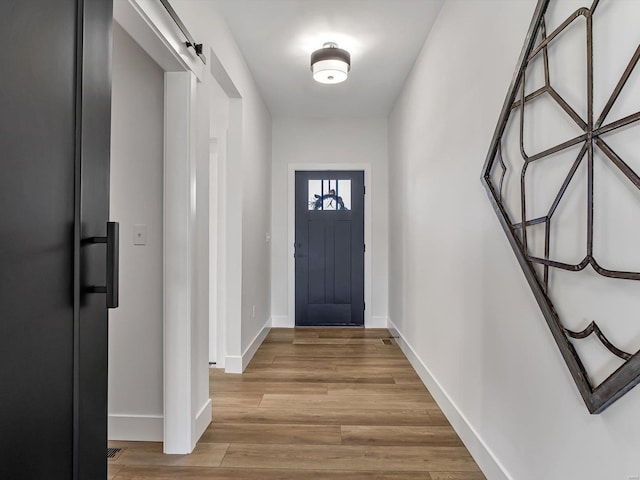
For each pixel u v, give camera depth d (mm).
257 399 2836
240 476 1896
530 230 1507
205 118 2391
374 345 4336
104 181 932
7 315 657
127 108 2262
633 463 984
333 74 3266
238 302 3410
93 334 880
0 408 643
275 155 5230
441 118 2703
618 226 1041
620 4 1029
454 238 2404
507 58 1704
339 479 1868
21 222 687
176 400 2107
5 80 654
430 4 2695
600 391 1054
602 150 1079
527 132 1520
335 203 5277
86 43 860
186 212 2105
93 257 881
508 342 1683
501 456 1737
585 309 1177
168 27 1822
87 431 858
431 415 2578
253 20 2889
